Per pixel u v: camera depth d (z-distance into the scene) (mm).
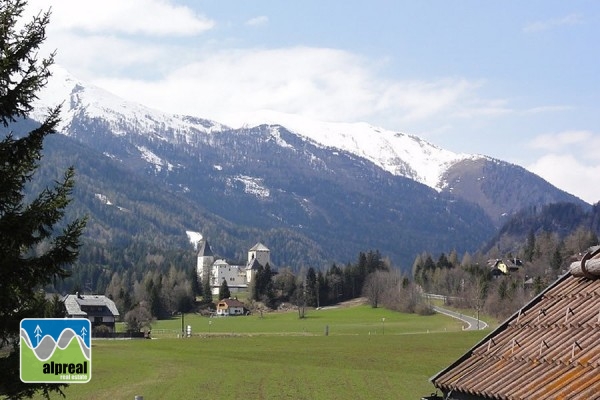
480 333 131000
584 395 14695
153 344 115812
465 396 18797
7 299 20500
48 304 23484
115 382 67750
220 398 58688
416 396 59781
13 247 20344
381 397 59312
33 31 21469
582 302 18766
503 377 17594
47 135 21781
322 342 118312
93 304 163125
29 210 20547
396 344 112000
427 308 195625
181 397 58844
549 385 15727
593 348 16219
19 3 21406
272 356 96438
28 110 21484
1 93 20891
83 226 21859
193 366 82750
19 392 21859
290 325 176875
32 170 22000
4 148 20984
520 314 20594
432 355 96125
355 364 86438
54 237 21625
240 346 112312
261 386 65875
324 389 63906
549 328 18625
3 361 21281
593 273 19656
